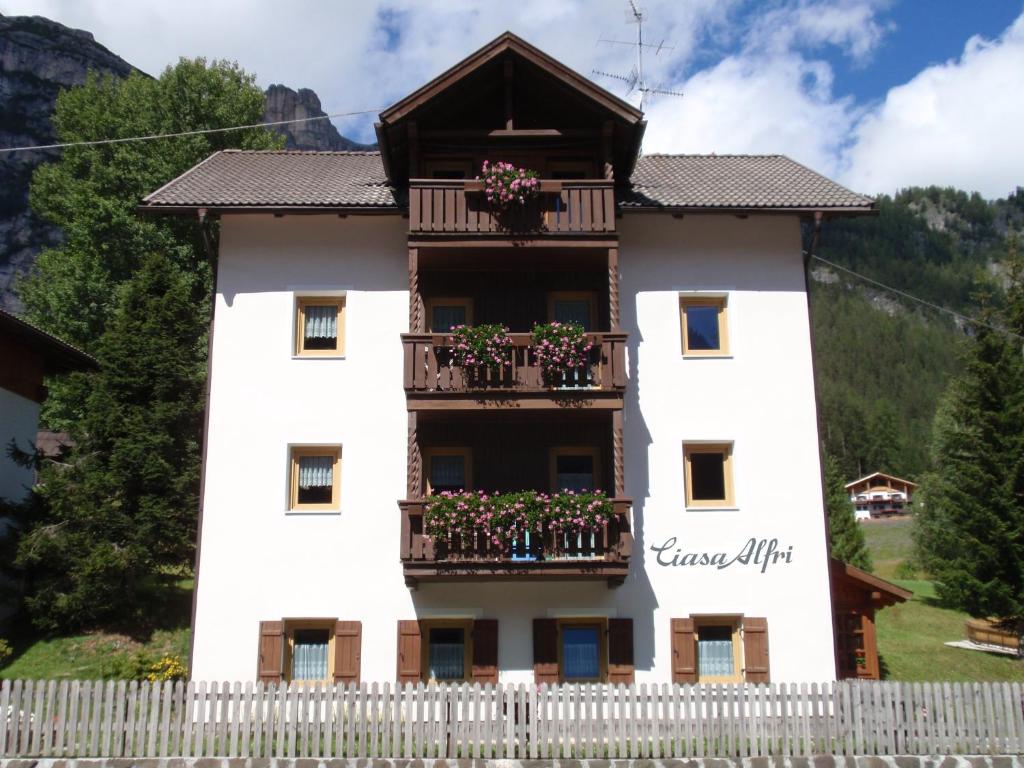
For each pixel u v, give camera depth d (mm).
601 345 17344
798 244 18906
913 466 100188
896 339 149875
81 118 39656
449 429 18391
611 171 18312
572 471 18578
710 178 20406
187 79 41125
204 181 19406
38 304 38656
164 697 13672
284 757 13508
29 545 20984
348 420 17984
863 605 18938
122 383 23375
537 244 17641
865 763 13969
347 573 17391
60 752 13508
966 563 28312
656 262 18734
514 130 18609
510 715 13805
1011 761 14070
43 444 34125
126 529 21750
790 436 18172
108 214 37594
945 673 24547
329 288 18469
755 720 14102
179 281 25516
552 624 17219
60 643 20516
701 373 18359
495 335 17125
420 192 17781
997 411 29234
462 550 16516
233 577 17312
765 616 17469
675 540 17688
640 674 17156
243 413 17953
